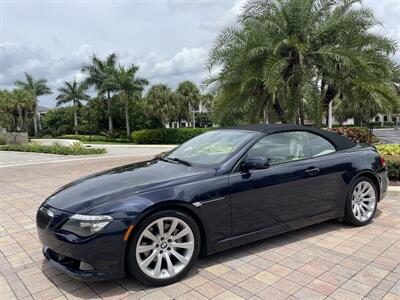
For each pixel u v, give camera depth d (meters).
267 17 10.24
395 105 10.58
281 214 3.92
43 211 3.33
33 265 3.79
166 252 3.25
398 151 8.37
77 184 3.76
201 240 3.48
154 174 3.68
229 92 11.39
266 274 3.38
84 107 52.34
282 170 3.93
